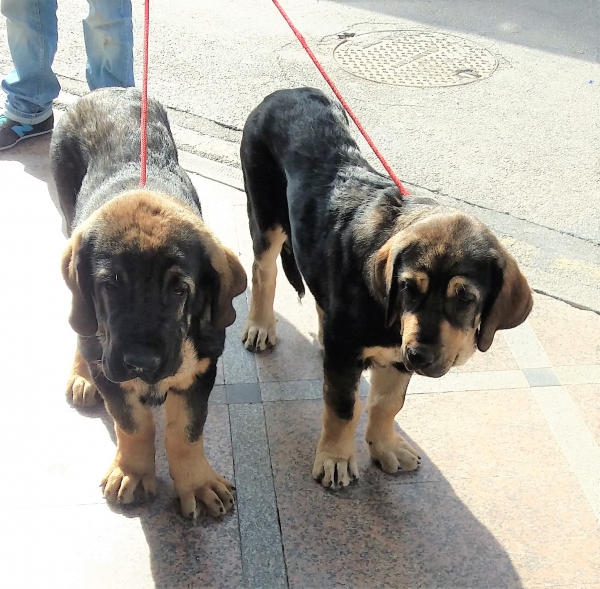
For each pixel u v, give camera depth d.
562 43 3.13
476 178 2.15
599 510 1.19
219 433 1.31
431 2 3.52
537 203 2.04
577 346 1.54
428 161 2.22
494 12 3.44
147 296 0.96
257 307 1.50
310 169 1.33
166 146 1.38
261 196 1.47
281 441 1.30
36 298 1.55
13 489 1.16
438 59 2.91
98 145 1.35
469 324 1.04
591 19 3.41
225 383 1.42
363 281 1.13
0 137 2.05
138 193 1.06
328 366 1.19
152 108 1.47
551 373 1.46
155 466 1.22
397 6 3.44
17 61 2.03
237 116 2.37
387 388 1.22
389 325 1.08
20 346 1.43
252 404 1.37
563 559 1.12
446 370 1.02
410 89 2.66
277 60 2.79
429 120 2.46
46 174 1.97
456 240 1.02
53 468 1.20
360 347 1.15
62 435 1.26
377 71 2.78
